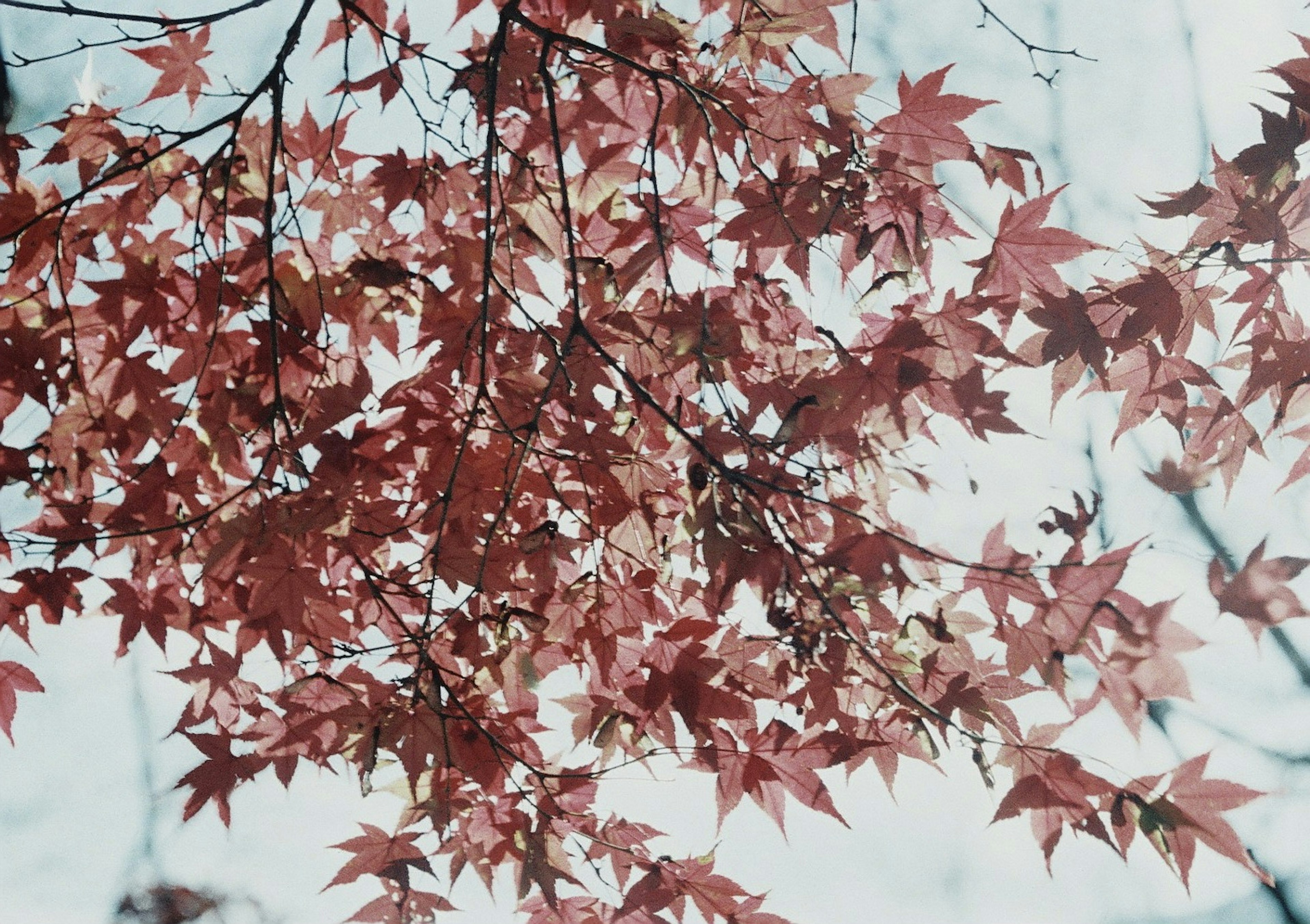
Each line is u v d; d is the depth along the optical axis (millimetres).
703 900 1215
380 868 1216
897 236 1194
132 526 1222
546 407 1224
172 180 1223
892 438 1126
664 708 1211
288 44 1181
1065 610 1101
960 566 1105
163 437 1236
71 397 1229
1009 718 1145
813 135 1210
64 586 1237
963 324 1150
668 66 1220
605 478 1217
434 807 1203
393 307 1257
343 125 1272
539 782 1215
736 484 1108
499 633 1183
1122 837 1103
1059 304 1186
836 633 1143
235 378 1242
